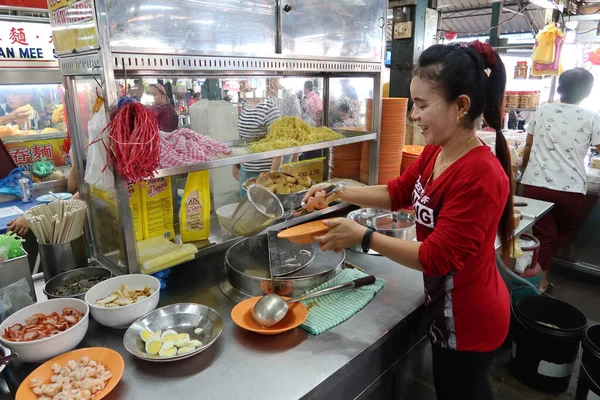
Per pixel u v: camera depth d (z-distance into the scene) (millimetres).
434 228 1202
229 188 1957
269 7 1595
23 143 2961
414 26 2977
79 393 937
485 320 1227
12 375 1068
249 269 1566
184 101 1733
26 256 1306
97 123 1278
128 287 1342
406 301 1460
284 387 1041
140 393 1017
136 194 1501
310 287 1469
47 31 2904
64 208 1448
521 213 2455
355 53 2002
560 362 2160
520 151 3648
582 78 2914
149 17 1265
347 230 1249
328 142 1866
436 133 1133
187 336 1186
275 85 2080
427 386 1729
